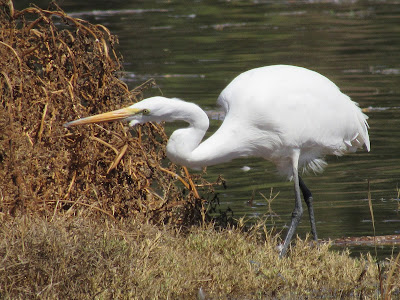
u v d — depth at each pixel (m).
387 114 17.42
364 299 8.83
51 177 9.99
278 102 10.61
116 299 8.23
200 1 38.12
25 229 8.57
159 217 10.66
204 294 8.83
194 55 25.42
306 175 13.97
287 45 26.81
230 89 10.96
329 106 11.05
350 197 12.66
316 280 9.30
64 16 10.77
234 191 13.11
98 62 10.63
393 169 14.01
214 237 10.04
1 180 9.56
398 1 36.72
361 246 10.55
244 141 10.66
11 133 9.48
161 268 8.90
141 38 28.61
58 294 8.09
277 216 11.89
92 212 10.00
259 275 9.22
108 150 10.44
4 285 8.03
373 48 25.80
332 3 36.84
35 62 10.89
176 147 10.05
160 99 9.71
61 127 10.15
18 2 32.81
